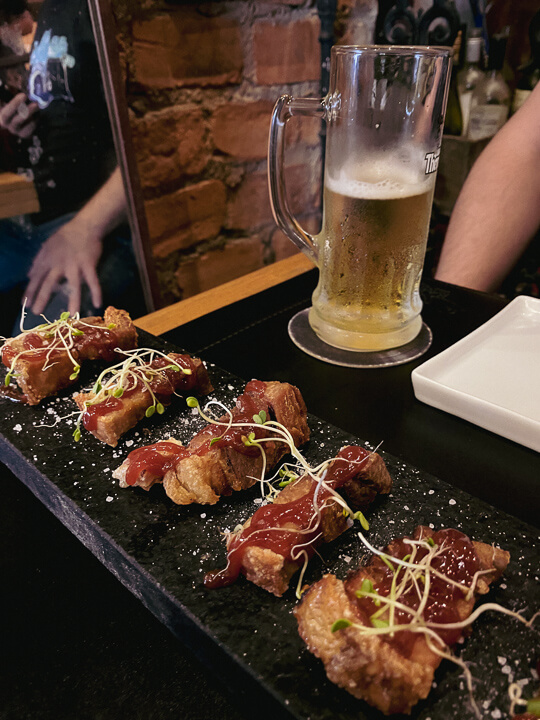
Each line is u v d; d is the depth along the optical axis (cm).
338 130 32
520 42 59
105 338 37
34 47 40
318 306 39
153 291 55
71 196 46
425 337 41
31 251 45
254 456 28
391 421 32
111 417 30
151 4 47
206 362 38
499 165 54
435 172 33
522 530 24
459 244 54
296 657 20
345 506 24
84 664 22
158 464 27
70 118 43
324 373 37
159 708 21
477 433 31
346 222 33
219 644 20
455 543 22
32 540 28
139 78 49
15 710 21
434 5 59
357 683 18
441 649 19
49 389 34
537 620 21
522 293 65
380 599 20
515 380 33
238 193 63
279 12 58
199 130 56
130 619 24
